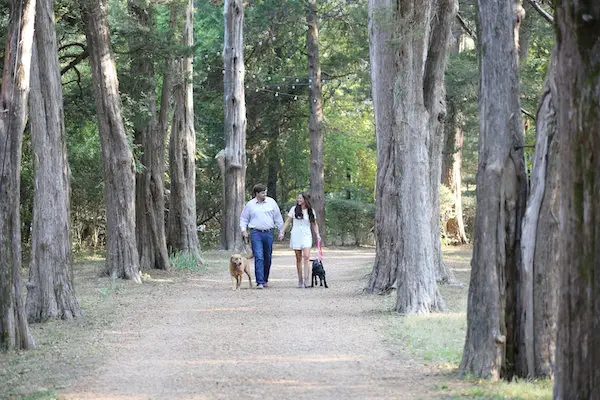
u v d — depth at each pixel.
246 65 43.31
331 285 19.25
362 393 7.71
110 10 22.33
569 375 5.84
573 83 5.72
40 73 13.80
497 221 8.36
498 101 8.45
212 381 8.36
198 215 47.09
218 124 45.97
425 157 14.13
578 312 5.78
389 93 17.38
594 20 5.55
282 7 39.91
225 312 14.18
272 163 46.97
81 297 16.97
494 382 8.08
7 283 10.59
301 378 8.47
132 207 20.80
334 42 44.34
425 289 13.97
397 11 13.79
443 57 14.44
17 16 10.66
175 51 23.30
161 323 12.97
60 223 13.88
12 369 9.35
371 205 42.19
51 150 13.87
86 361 9.73
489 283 8.36
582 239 5.74
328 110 49.47
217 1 40.59
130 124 22.84
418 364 9.22
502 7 8.48
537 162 8.25
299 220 18.77
